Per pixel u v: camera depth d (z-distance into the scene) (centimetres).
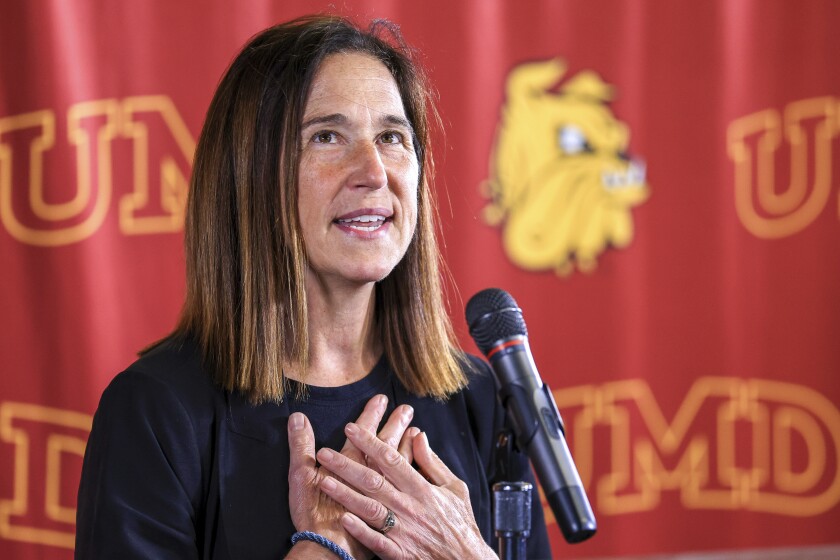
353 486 530
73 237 1001
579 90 1133
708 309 1166
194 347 560
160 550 507
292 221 548
